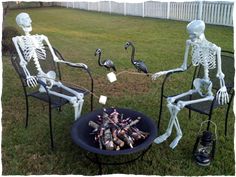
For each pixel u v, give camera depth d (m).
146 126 2.88
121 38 8.30
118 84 4.76
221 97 2.88
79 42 7.99
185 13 10.26
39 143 3.22
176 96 3.17
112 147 2.61
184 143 3.17
